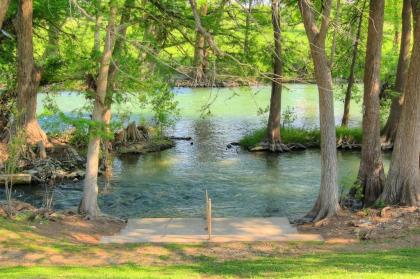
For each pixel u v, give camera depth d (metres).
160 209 21.88
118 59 17.72
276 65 31.17
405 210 18.20
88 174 18.83
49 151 27.94
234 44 18.39
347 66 36.62
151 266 12.93
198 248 15.11
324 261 13.12
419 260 13.05
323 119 18.52
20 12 26.64
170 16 18.03
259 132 34.50
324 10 17.50
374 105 20.38
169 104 35.44
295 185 25.47
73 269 12.04
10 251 13.67
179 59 20.34
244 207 22.16
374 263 12.68
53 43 28.39
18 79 27.50
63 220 17.83
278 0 17.83
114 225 18.34
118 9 16.81
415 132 18.64
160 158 30.81
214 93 55.28
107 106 18.39
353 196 20.59
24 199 23.11
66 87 22.41
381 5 19.73
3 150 26.33
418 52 18.17
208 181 26.14
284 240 16.12
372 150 20.42
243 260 13.62
